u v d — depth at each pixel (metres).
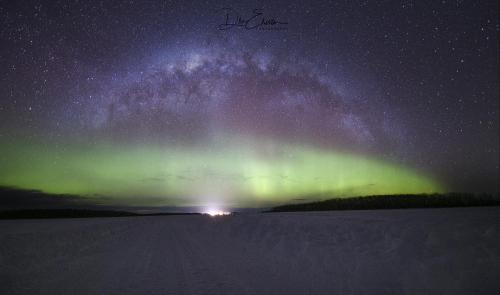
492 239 9.61
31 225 32.84
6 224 37.19
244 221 26.12
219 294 6.20
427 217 21.64
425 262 7.61
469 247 8.76
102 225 31.64
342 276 7.07
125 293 6.44
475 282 5.99
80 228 26.92
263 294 6.12
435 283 6.14
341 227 16.12
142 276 7.91
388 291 5.90
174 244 14.55
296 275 7.43
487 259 7.40
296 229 16.80
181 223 31.09
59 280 7.79
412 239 10.75
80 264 10.00
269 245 12.51
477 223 14.62
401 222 17.45
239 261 9.59
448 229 12.53
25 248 13.59
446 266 7.11
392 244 10.27
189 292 6.38
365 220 20.56
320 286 6.45
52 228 26.97
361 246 10.48
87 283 7.39
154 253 11.87
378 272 7.13
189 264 9.35
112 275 8.16
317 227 16.94
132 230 24.31
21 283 7.56
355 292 5.97
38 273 8.71
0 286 7.30
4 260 10.84
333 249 10.39
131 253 12.09
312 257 9.40
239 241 14.51
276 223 20.92
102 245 14.98
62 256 11.84
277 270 8.07
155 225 29.95
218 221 29.88
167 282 7.22
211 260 9.93
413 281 6.35
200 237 17.38
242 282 7.04
